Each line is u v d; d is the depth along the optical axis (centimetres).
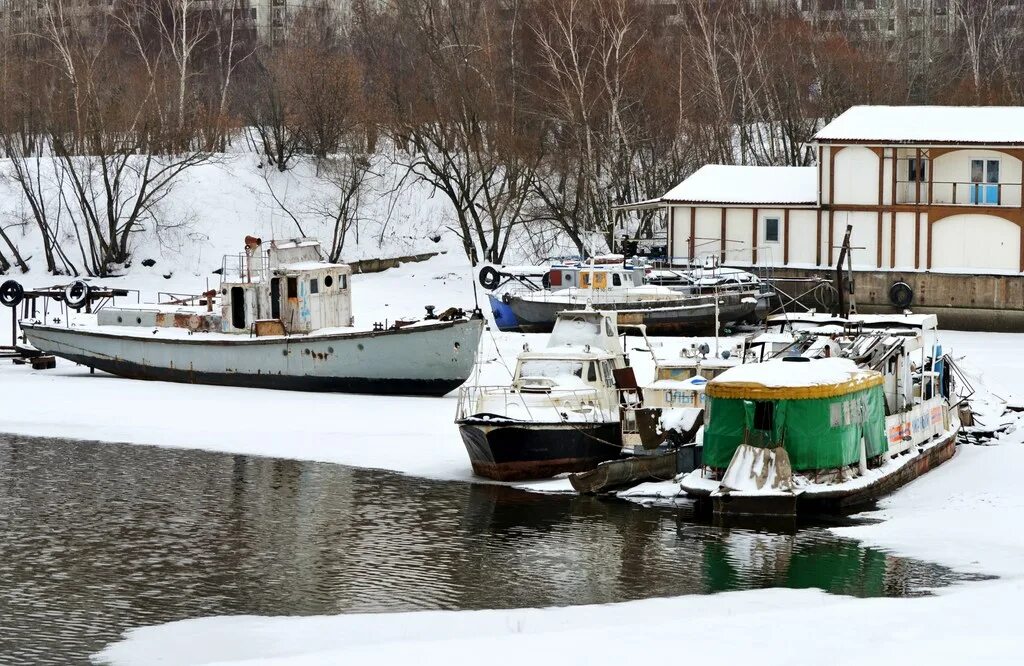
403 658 5175
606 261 14738
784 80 19800
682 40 19638
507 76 18125
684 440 8475
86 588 6431
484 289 17175
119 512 7756
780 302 15662
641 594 6291
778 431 7488
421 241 19388
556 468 8419
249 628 5853
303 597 6294
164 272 18188
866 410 7831
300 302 11875
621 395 8862
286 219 19275
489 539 7194
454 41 19738
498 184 19688
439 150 18700
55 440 9688
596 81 17788
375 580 6531
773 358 8669
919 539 7038
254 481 8456
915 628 5431
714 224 16238
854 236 15612
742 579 6469
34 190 19338
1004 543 6938
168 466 8869
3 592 6375
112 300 15088
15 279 18025
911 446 8394
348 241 19050
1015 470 8394
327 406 10888
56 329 12688
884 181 15438
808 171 16712
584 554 6906
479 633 5728
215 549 7044
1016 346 13425
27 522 7544
